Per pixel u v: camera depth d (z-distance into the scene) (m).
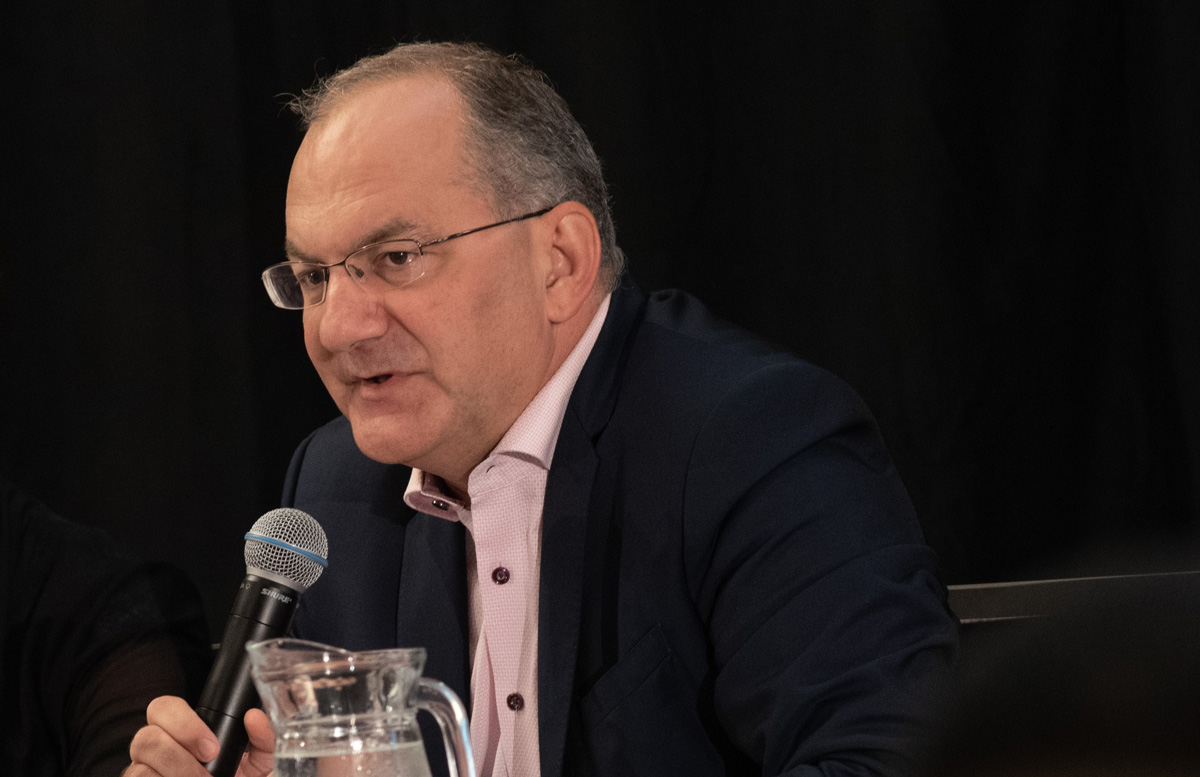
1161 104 5.99
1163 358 6.11
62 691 4.75
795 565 3.26
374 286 3.22
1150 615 0.51
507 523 3.56
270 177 6.43
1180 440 6.04
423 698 1.86
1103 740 0.50
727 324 4.00
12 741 4.68
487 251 3.29
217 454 6.27
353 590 3.88
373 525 3.95
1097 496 6.21
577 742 3.38
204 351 6.27
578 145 3.73
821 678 3.08
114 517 6.18
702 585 3.41
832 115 6.30
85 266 6.21
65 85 6.20
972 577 6.15
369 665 1.81
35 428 6.18
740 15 6.40
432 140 3.26
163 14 6.23
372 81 3.37
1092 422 6.23
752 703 3.18
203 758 2.58
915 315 6.17
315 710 1.79
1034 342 6.22
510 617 3.54
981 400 6.20
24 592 4.83
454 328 3.24
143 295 6.22
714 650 3.41
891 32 6.16
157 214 6.22
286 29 6.40
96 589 4.88
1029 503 6.20
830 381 3.62
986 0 6.25
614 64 6.33
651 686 3.37
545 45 6.39
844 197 6.29
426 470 3.56
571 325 3.70
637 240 6.37
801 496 3.35
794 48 6.34
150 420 6.22
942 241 6.17
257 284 6.40
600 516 3.49
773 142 6.39
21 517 4.96
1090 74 6.21
